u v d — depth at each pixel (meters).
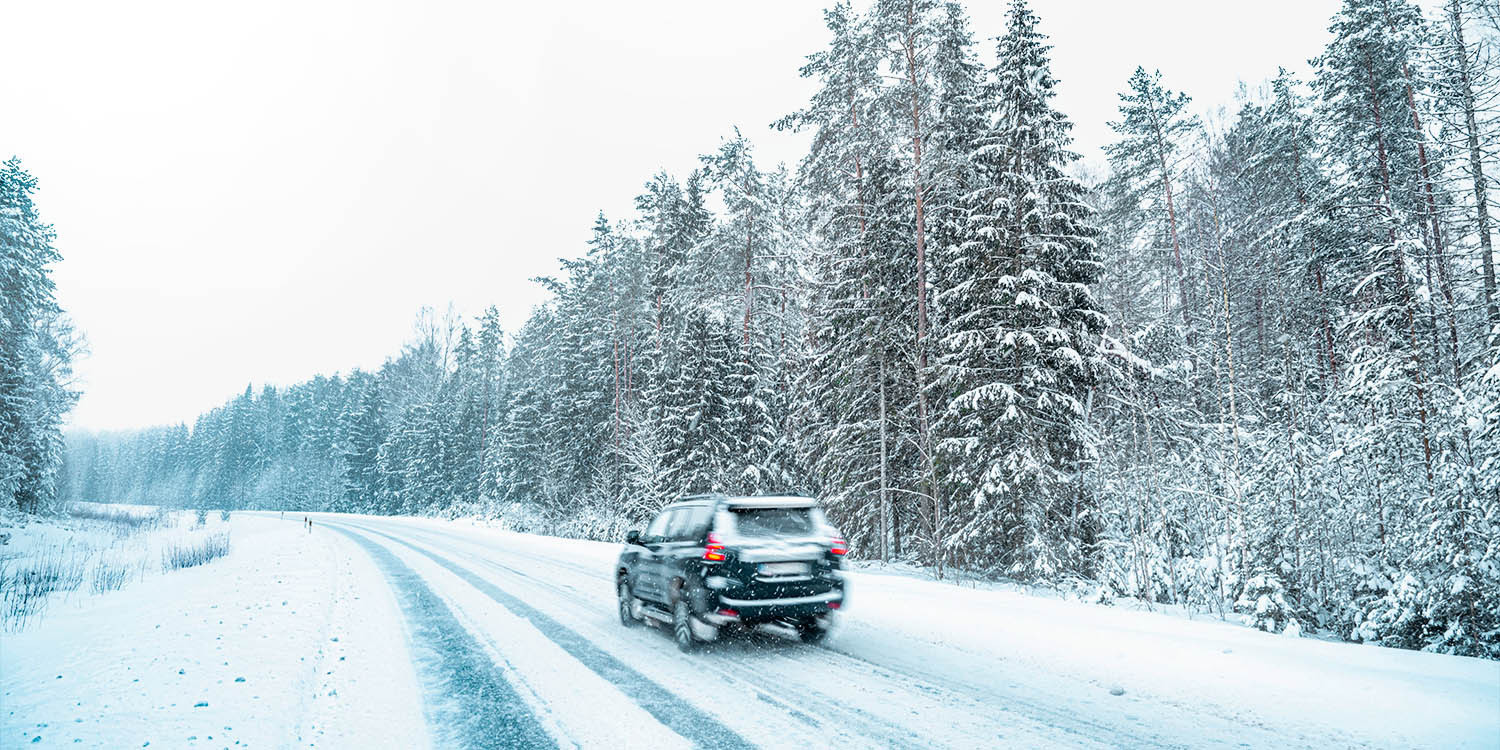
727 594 7.47
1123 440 16.28
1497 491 10.77
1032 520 16.78
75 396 42.94
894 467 21.62
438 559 21.20
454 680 6.52
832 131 22.84
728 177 34.69
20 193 38.78
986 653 7.43
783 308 35.66
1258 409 16.16
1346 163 21.45
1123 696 5.76
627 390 39.75
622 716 5.38
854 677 6.50
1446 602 11.01
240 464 124.44
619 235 42.38
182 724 5.05
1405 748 4.41
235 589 13.12
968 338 18.14
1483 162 13.64
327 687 6.21
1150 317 24.77
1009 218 18.31
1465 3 13.67
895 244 21.62
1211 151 23.34
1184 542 16.02
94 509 72.00
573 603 11.83
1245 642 7.32
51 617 10.25
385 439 89.31
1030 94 18.41
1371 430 13.41
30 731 4.88
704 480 28.64
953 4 21.31
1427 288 15.74
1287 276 21.70
